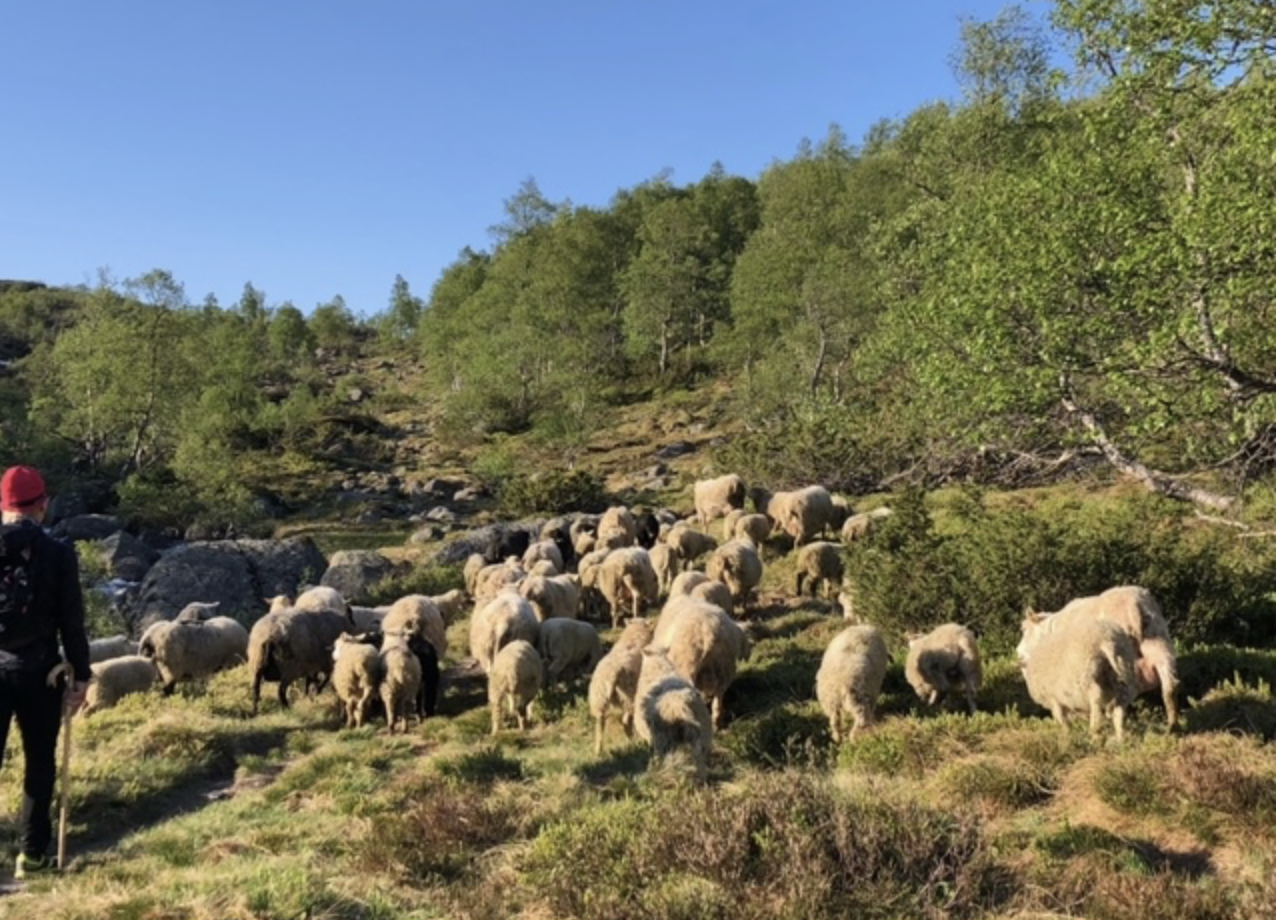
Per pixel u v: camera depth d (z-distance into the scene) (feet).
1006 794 23.71
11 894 21.90
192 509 133.59
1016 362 46.39
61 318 394.73
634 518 82.17
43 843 22.75
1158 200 43.96
